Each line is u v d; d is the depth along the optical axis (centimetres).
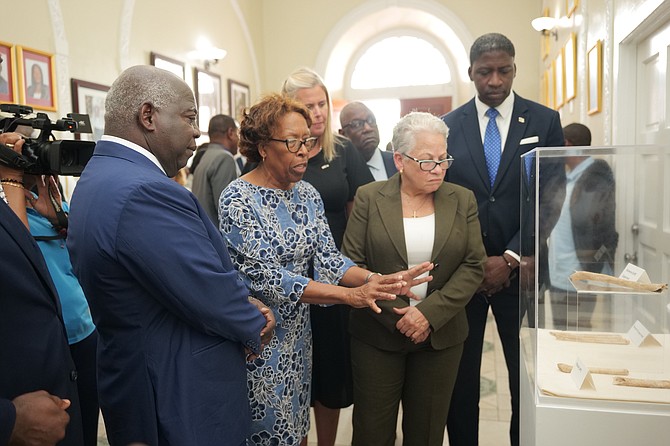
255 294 158
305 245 167
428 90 845
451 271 175
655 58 274
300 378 169
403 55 854
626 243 132
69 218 118
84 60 423
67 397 124
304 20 789
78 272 115
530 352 143
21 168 143
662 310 130
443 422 180
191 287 111
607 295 135
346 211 224
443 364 176
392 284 149
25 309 115
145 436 114
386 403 177
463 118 225
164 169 126
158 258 108
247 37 739
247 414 129
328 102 209
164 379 114
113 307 113
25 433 100
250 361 144
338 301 154
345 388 211
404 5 760
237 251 156
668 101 252
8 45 350
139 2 493
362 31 820
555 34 561
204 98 610
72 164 148
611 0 321
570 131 353
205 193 355
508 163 213
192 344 118
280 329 161
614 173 129
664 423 121
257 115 160
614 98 316
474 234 179
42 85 379
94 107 432
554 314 139
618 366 129
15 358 112
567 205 132
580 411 124
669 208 125
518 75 729
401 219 177
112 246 108
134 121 118
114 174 113
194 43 596
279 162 159
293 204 169
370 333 176
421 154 168
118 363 116
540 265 135
